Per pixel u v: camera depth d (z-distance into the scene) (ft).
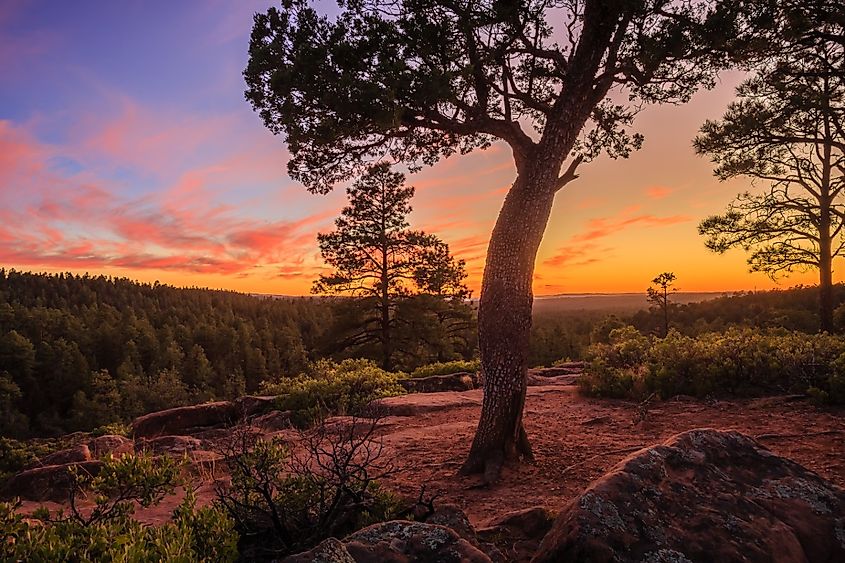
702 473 12.23
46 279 644.27
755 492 11.92
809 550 10.64
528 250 24.47
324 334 116.88
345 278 110.01
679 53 23.12
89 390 308.81
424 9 23.71
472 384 56.65
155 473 14.69
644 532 10.29
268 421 43.29
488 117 25.68
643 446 25.84
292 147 27.32
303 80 23.06
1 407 261.65
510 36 24.57
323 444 30.48
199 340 415.64
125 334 381.81
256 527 15.12
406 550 10.27
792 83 45.96
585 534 10.09
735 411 30.50
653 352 43.68
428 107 24.56
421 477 23.93
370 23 23.35
